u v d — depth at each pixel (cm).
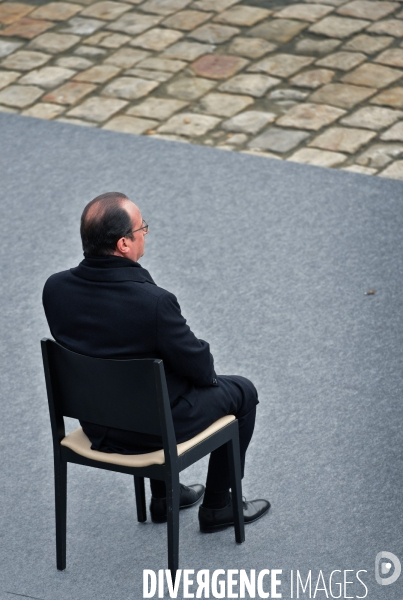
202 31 2556
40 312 1620
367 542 1132
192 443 1035
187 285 1655
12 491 1255
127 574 1114
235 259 1719
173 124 2183
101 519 1205
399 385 1398
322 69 2338
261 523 1177
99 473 1292
